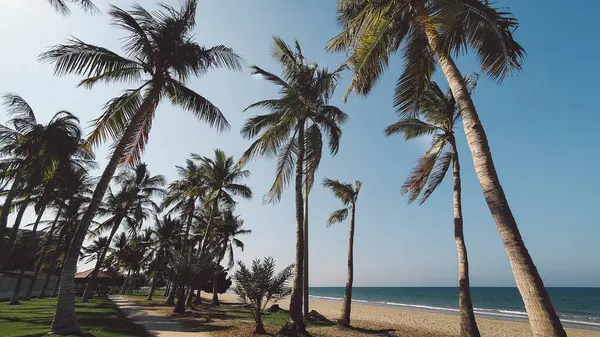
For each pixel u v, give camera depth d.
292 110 12.26
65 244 28.11
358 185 17.80
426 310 40.34
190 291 23.20
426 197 12.77
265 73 13.62
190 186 24.52
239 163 13.62
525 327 22.39
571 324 28.17
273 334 11.05
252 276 11.74
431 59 8.37
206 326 12.80
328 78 12.54
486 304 57.16
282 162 13.70
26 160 15.02
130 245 37.91
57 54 9.56
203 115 12.19
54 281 38.97
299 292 10.91
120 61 10.64
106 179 9.66
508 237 4.29
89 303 19.67
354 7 8.15
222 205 26.12
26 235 31.56
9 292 28.22
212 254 30.62
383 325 19.05
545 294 3.94
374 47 6.86
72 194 22.38
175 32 11.38
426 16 6.13
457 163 12.32
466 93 5.45
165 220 30.16
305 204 18.89
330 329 13.85
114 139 11.60
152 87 11.19
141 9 11.20
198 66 12.00
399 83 7.86
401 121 13.44
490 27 6.17
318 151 13.66
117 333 9.07
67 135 15.69
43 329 8.77
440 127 13.03
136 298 34.41
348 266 16.27
